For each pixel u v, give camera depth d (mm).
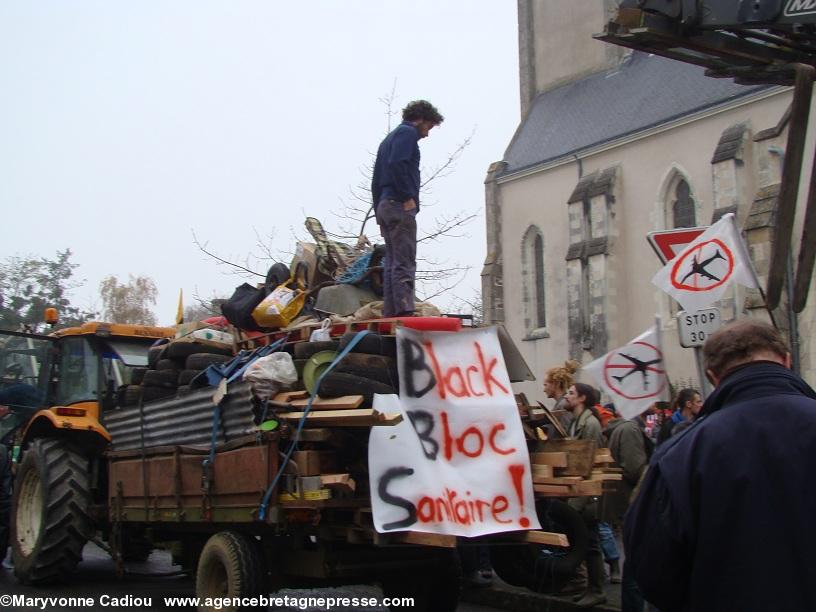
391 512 5523
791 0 6172
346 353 5891
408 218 7168
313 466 5645
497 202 36750
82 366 9727
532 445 6562
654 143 30797
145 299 58719
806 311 23578
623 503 7383
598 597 7762
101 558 11742
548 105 38688
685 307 6949
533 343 34750
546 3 40156
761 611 2482
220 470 6270
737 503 2574
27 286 44281
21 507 9164
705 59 6988
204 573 6457
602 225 31609
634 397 7199
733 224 6809
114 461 8086
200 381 7027
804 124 6438
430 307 7398
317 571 6258
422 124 7461
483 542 6035
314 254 7973
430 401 5914
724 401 2820
